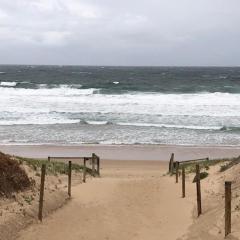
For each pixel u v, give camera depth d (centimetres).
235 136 3806
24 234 1227
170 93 6438
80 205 1534
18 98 5594
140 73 15300
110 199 1625
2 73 13788
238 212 1162
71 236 1260
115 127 4097
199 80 10169
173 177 2045
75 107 5041
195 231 1218
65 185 1762
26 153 3152
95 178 2083
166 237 1247
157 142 3584
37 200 1427
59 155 3114
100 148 3372
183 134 3853
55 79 10412
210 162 2267
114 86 7744
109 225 1357
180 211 1461
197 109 4969
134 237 1265
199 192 1371
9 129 3953
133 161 2992
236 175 1652
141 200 1616
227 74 14738
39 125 4134
